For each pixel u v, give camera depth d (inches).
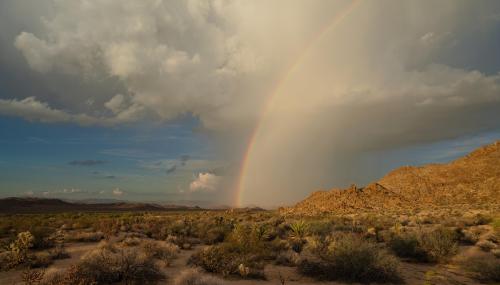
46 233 904.3
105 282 423.5
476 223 1310.3
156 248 668.7
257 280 492.7
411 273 550.3
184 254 716.0
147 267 457.7
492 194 3073.3
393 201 3346.5
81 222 1489.9
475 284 487.8
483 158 3998.5
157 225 1304.1
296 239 847.7
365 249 513.3
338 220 1624.0
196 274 415.5
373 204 3353.8
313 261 548.7
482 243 801.6
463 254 704.4
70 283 390.3
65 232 1133.1
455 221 1364.4
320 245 671.1
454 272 561.0
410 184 3858.3
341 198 3612.2
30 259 581.0
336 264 508.1
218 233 1009.5
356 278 494.6
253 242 699.4
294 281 488.1
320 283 478.9
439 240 672.4
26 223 1396.4
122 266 438.9
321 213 2972.4
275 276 516.4
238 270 522.9
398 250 702.5
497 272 502.0
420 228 1098.7
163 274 478.3
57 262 611.2
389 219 1595.7
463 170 3848.4
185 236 1024.2
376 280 489.1
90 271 420.8
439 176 3882.9
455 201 3137.3
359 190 3804.1
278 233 1020.5
